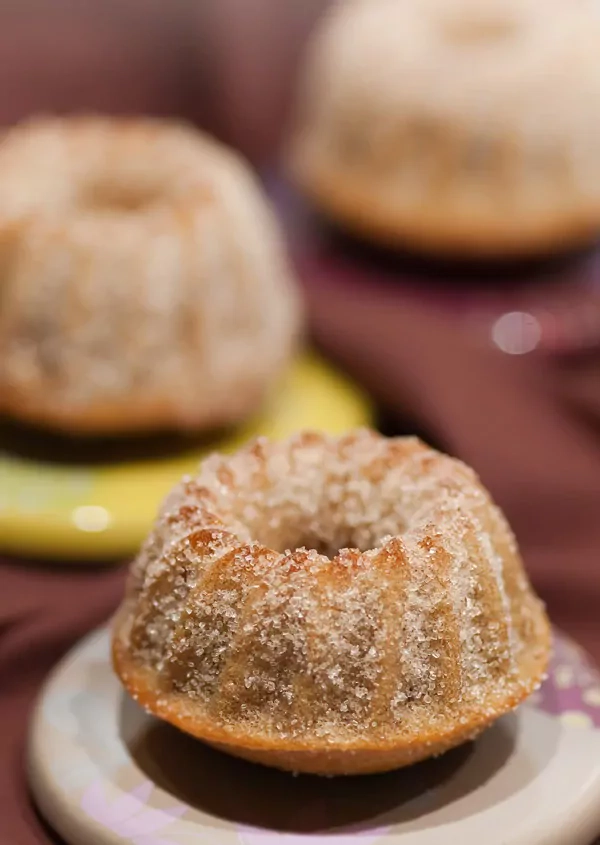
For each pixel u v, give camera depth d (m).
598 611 0.44
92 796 0.37
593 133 0.55
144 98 0.64
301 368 0.54
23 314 0.48
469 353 0.51
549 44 0.55
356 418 0.51
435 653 0.36
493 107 0.54
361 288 0.55
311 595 0.36
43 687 0.40
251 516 0.39
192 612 0.36
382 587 0.36
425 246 0.55
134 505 0.47
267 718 0.36
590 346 0.51
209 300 0.48
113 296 0.48
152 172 0.52
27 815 0.38
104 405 0.48
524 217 0.54
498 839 0.36
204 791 0.37
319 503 0.39
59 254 0.48
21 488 0.47
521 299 0.55
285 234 0.60
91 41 0.62
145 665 0.37
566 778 0.37
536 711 0.39
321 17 0.67
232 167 0.53
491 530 0.38
